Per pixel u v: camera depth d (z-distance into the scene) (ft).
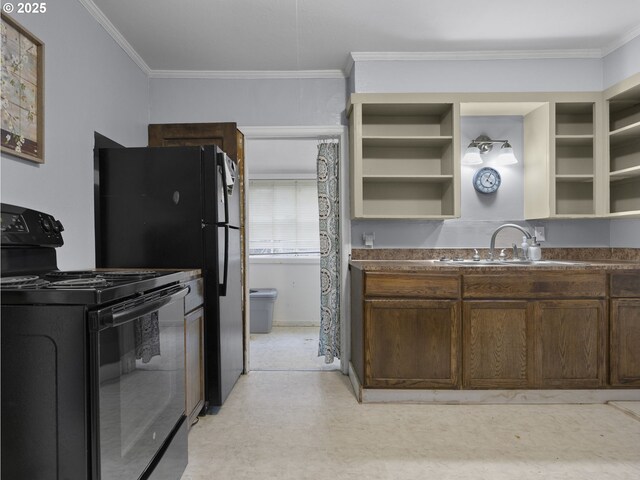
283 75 10.73
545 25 8.71
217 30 8.71
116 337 3.97
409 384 8.46
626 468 6.11
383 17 8.34
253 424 7.61
